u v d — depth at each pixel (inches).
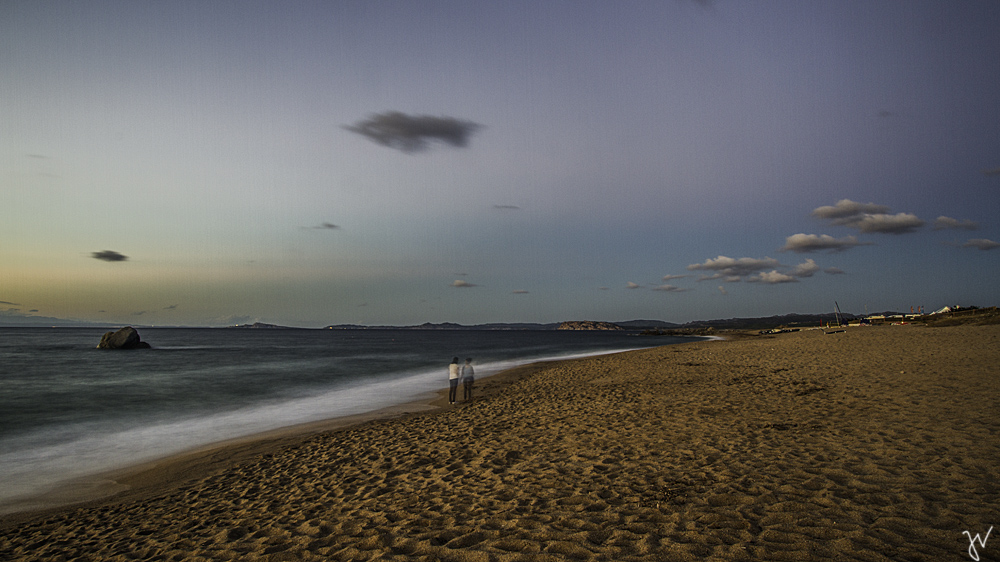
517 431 396.8
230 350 2426.2
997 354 579.5
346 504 250.4
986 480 205.8
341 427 533.3
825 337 1306.6
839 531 168.4
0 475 385.4
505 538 184.5
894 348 779.4
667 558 157.8
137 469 398.0
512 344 3191.4
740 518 186.4
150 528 253.4
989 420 298.5
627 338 4749.0
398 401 723.4
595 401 521.7
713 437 319.9
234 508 272.7
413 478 287.9
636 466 268.2
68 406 719.1
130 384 992.2
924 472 221.1
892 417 330.6
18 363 1556.3
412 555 177.2
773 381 563.2
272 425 564.4
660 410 432.8
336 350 2445.9
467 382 692.7
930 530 164.1
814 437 299.9
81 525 272.2
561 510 210.4
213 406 712.4
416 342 3720.5
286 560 185.5
